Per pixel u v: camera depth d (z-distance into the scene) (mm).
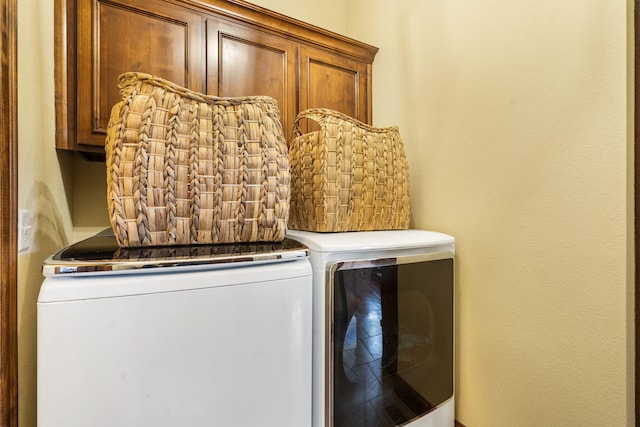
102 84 1151
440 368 1146
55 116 1088
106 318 596
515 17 1074
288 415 782
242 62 1414
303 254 837
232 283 711
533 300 1027
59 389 564
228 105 876
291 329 793
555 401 968
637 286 813
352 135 1185
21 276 772
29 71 853
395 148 1315
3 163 610
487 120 1165
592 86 890
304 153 1213
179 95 810
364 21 1898
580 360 916
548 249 991
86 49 1133
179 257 681
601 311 876
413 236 1129
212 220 829
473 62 1215
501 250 1118
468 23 1235
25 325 804
